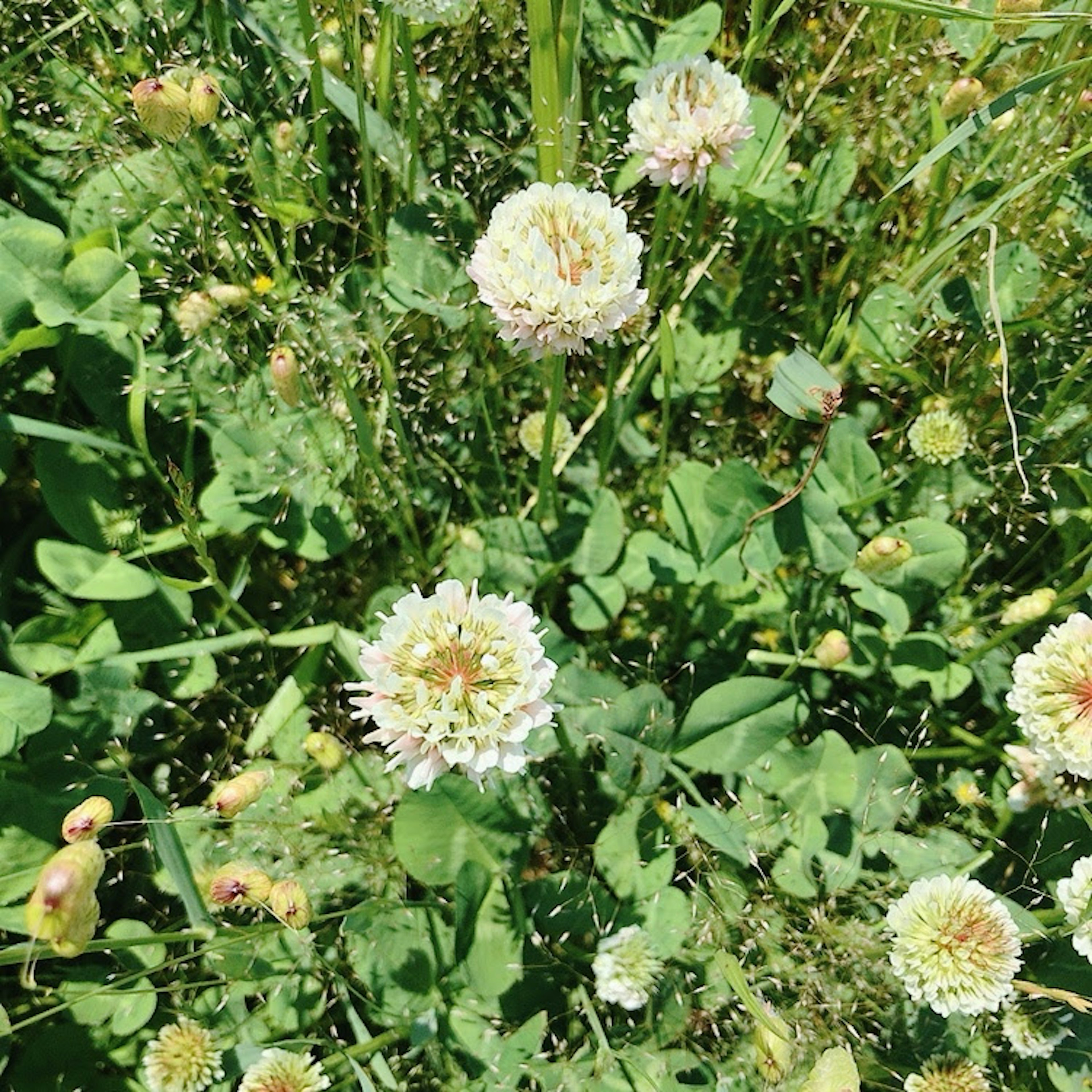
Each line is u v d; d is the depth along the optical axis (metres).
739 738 0.18
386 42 0.19
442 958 0.17
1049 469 0.20
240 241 0.20
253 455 0.19
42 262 0.19
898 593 0.19
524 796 0.18
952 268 0.21
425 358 0.21
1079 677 0.15
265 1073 0.15
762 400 0.22
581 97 0.21
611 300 0.15
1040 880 0.17
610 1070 0.16
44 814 0.17
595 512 0.20
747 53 0.20
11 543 0.19
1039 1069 0.17
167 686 0.19
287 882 0.15
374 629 0.19
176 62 0.20
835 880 0.17
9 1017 0.16
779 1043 0.15
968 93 0.18
